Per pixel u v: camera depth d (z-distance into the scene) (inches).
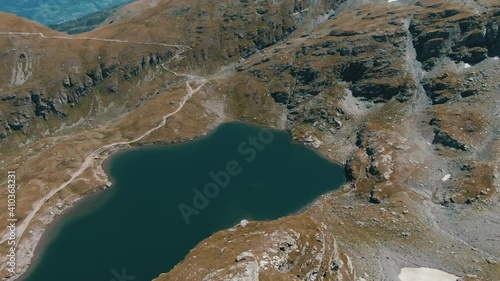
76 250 5940.0
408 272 5059.1
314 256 4261.8
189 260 4456.2
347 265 4864.7
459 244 5516.7
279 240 4215.1
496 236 5531.5
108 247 5915.4
